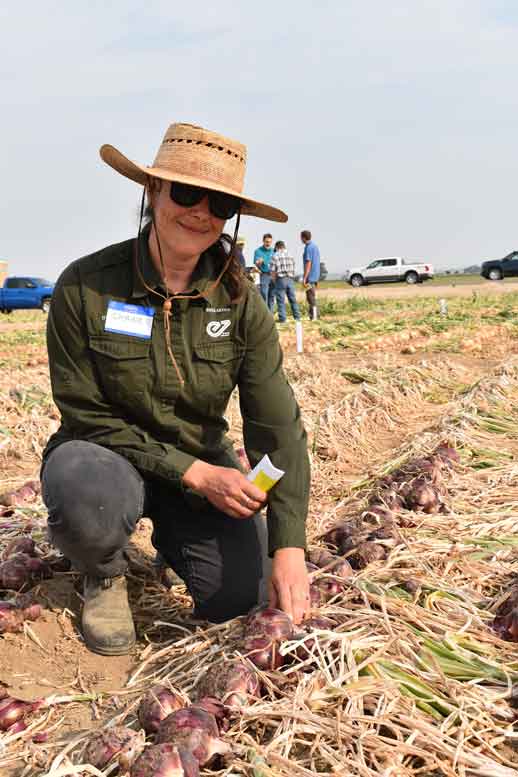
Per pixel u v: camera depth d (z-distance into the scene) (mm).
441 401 8602
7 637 3018
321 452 6176
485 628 2887
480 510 4477
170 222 2684
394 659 2568
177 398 2902
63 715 2553
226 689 2352
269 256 18031
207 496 2836
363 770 2070
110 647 2914
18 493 4703
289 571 2793
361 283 48156
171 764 1979
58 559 3512
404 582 3201
